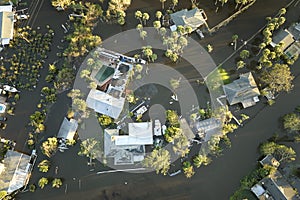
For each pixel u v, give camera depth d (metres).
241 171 69.38
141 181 69.38
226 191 68.31
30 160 71.00
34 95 75.88
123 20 77.88
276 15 78.88
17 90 76.00
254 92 71.62
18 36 79.62
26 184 69.69
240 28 78.50
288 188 64.50
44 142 70.06
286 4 79.69
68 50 76.69
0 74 77.12
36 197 69.25
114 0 78.00
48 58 78.19
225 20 78.94
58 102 75.00
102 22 80.12
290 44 74.94
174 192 68.62
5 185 68.06
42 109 74.75
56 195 69.31
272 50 75.31
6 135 73.44
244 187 66.81
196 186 68.81
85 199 68.94
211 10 80.06
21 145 72.69
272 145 67.81
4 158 70.12
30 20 81.06
